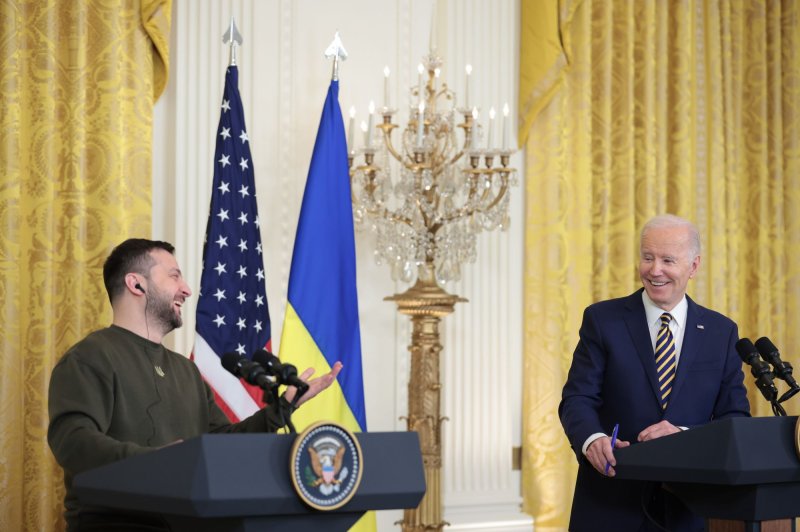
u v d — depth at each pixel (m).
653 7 5.38
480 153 4.19
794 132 5.77
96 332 2.79
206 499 1.81
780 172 5.72
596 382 3.05
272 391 2.19
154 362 2.84
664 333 3.04
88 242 4.21
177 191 4.45
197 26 4.52
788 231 5.75
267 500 1.86
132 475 1.93
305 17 4.71
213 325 3.84
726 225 5.58
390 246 4.25
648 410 2.98
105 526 2.56
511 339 5.08
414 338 4.35
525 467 5.05
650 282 3.00
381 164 4.72
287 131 4.64
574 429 2.90
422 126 4.08
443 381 4.93
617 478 2.76
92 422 2.54
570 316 5.12
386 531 4.75
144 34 4.34
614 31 5.33
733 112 5.62
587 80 5.17
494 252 5.04
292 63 4.67
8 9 4.03
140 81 4.33
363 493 1.97
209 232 3.91
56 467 4.14
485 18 5.06
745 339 2.73
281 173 4.61
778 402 2.61
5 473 3.93
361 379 4.05
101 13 4.25
